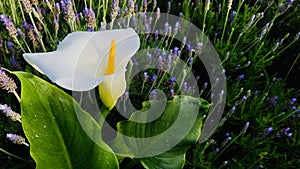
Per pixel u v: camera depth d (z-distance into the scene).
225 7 1.03
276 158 0.83
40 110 0.56
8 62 0.83
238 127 0.85
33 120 0.56
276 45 0.87
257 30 1.01
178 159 0.66
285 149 0.84
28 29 0.81
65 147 0.58
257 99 0.86
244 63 0.93
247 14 0.95
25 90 0.55
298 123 0.85
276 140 0.85
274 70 1.00
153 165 0.65
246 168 0.80
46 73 0.53
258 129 0.83
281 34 1.05
